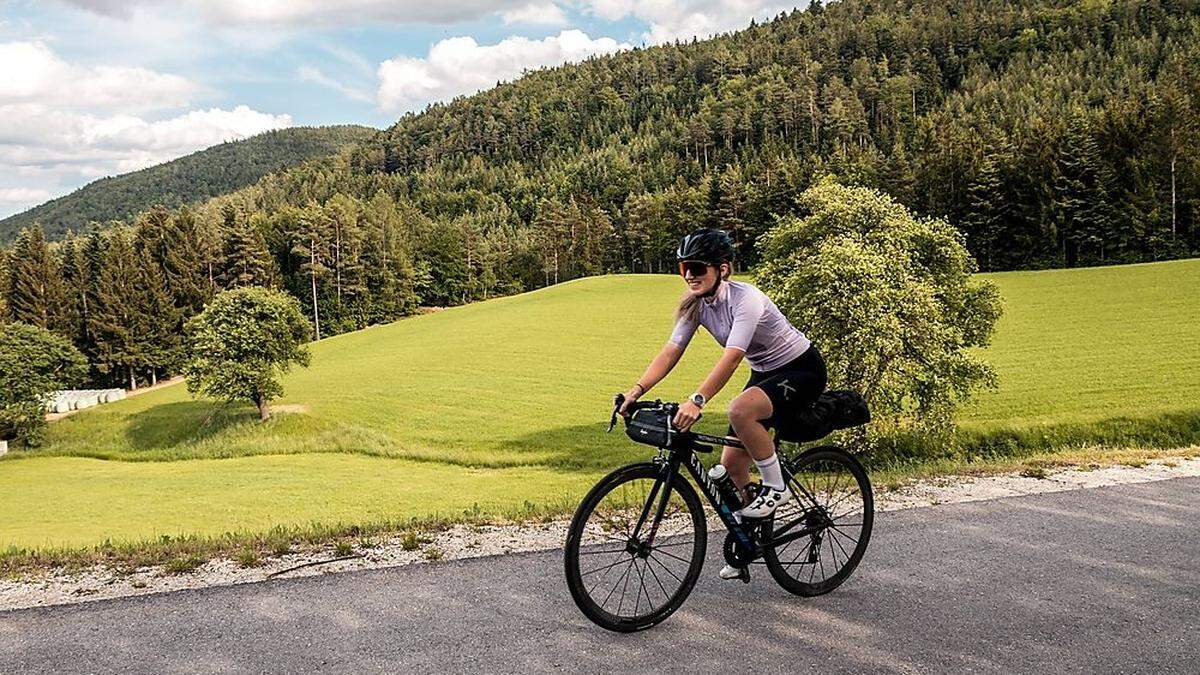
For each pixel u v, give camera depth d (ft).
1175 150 271.08
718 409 119.03
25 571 17.28
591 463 104.47
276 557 17.87
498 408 142.92
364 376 181.57
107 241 324.39
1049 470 26.63
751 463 14.92
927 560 17.11
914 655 12.57
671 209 414.41
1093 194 277.64
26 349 175.63
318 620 13.92
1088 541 18.42
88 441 162.91
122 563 17.81
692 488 14.40
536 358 185.88
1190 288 184.75
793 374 14.15
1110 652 12.70
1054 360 127.24
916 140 411.95
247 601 14.85
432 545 18.69
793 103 638.53
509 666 12.12
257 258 340.59
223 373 146.72
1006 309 181.27
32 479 122.83
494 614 14.14
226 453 134.41
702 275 13.84
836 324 78.89
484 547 18.44
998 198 289.74
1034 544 18.21
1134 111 291.58
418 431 132.16
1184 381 103.71
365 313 372.38
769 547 14.76
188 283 308.19
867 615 14.15
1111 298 183.32
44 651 12.76
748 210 367.45
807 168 368.89
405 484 98.02
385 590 15.38
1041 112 457.27
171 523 80.89
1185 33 577.84
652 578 14.61
